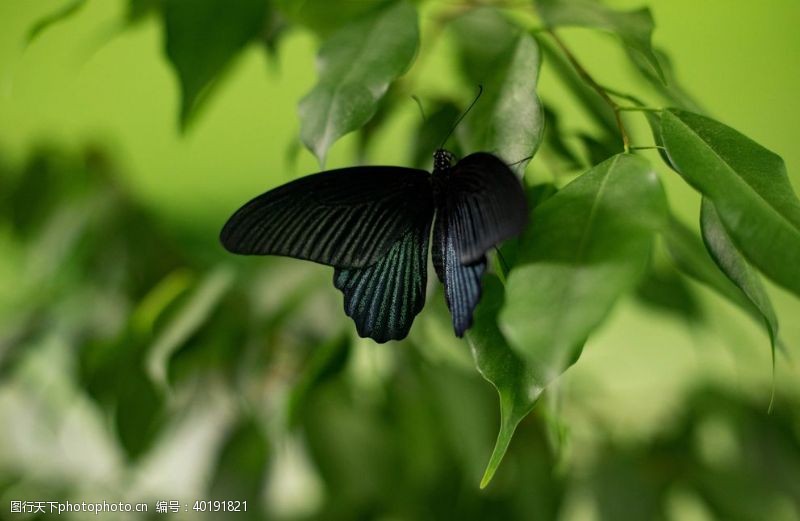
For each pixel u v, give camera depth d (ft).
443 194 3.38
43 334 4.07
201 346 3.86
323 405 4.00
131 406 3.83
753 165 3.29
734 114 6.18
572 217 3.26
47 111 5.60
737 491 3.97
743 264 3.30
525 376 3.31
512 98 3.40
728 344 4.03
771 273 3.24
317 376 3.70
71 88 5.63
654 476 3.97
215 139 5.74
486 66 3.59
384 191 3.43
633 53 3.49
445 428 3.92
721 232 3.31
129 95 5.67
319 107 3.41
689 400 4.05
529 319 3.21
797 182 6.06
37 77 5.56
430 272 3.66
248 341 3.89
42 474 4.15
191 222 4.69
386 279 3.41
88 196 4.11
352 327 3.70
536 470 3.92
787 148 6.10
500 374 3.32
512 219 3.18
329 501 3.98
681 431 4.02
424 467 3.97
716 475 3.97
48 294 4.10
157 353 3.79
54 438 4.16
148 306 3.88
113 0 5.55
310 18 3.63
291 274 3.94
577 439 4.01
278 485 4.08
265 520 3.92
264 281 3.95
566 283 3.22
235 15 3.61
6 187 4.13
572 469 3.97
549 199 3.28
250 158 5.78
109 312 4.06
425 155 3.59
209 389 3.94
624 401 4.08
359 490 3.97
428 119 3.61
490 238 3.21
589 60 4.58
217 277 3.88
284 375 3.92
